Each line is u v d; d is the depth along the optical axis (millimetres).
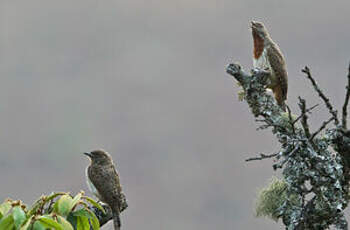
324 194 8250
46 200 7363
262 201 8938
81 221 7695
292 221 8422
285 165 8359
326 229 8414
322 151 8289
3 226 6973
